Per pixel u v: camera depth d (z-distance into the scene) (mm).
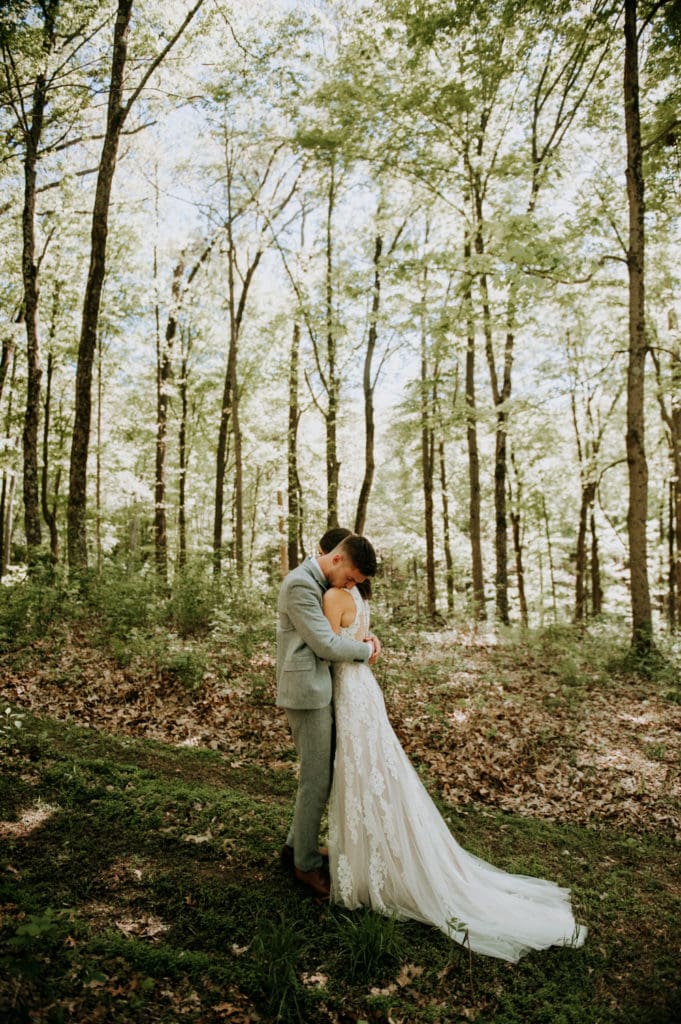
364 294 16250
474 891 3146
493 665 8859
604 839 4230
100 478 21156
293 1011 2367
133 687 6047
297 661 3029
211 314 21594
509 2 10359
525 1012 2529
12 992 2141
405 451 22156
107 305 17938
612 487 23625
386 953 2715
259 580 12453
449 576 22812
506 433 14664
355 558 3109
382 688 6840
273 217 19188
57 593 8328
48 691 5777
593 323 16141
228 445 25344
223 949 2658
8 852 3152
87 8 11953
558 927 3059
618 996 2695
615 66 11422
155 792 3965
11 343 16719
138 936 2668
